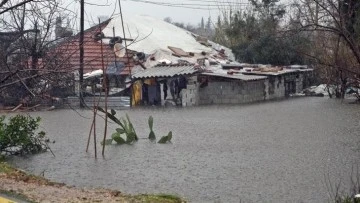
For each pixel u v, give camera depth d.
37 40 14.52
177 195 10.53
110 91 32.72
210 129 21.14
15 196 8.04
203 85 34.41
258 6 42.03
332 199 10.30
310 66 42.94
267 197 10.73
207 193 11.10
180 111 29.05
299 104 32.31
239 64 40.84
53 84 12.04
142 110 29.66
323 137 18.61
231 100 34.22
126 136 18.38
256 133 19.86
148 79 33.00
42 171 13.38
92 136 19.34
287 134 19.48
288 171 13.14
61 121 23.41
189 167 13.84
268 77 36.34
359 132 19.69
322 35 21.67
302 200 10.42
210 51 44.34
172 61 36.66
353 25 11.39
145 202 8.60
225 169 13.49
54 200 8.03
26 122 15.84
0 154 14.68
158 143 17.78
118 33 38.72
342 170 13.17
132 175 12.93
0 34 12.62
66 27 15.56
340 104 31.44
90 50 32.88
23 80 10.41
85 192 9.30
